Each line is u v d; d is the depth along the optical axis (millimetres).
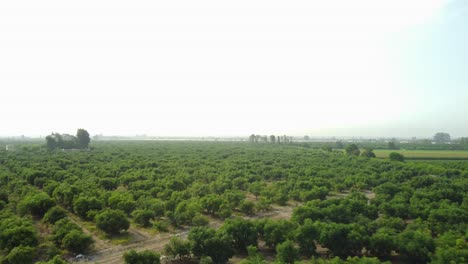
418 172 130000
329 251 54938
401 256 54375
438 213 66438
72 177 107125
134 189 99688
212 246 50188
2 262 47219
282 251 48500
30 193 81500
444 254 45062
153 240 62094
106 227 62406
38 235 59062
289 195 94562
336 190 106875
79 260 52219
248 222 57500
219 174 123625
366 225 61125
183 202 76375
